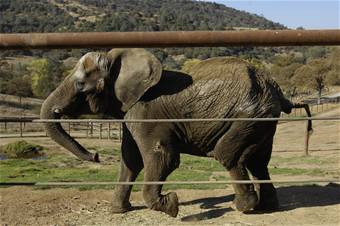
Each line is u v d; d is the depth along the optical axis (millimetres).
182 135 8430
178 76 8555
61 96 8594
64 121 3555
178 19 141375
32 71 60156
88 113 8828
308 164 15781
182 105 8336
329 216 8352
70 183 3422
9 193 10602
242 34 2652
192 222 8102
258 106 8250
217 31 2658
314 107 49750
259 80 8539
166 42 2641
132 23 131375
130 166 8977
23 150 20703
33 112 44625
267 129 8406
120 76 8555
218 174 13445
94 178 12781
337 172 13305
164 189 10922
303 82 62656
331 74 62594
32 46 2637
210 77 8414
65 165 16266
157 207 8172
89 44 2633
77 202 9812
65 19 139625
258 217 8352
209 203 9500
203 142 8438
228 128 8289
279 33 2660
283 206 9203
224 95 8266
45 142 25438
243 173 8367
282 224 7797
